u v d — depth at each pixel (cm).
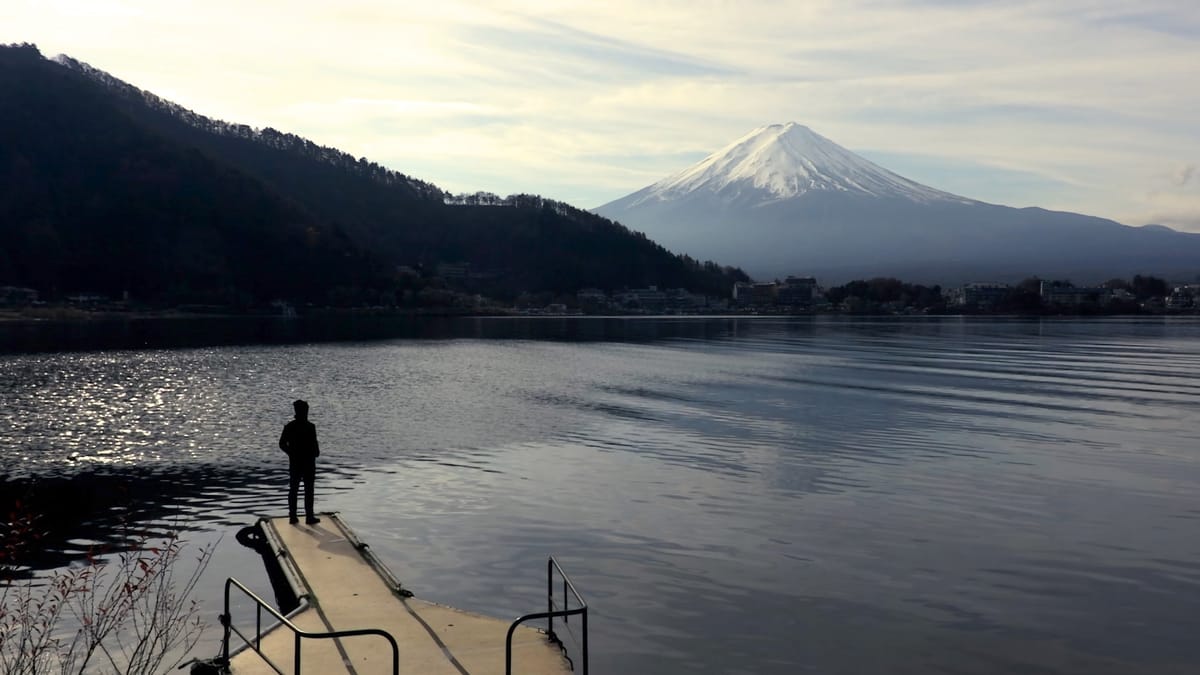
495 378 6625
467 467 3166
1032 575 2011
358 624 1539
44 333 11950
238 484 2833
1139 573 2033
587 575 1970
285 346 10219
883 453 3522
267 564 1986
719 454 3469
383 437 3803
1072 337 14250
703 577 1966
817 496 2756
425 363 8038
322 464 3191
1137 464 3350
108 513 2438
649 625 1686
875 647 1599
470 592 1852
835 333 15800
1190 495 2825
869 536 2308
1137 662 1553
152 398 5075
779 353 10019
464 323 18812
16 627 1527
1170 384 6500
